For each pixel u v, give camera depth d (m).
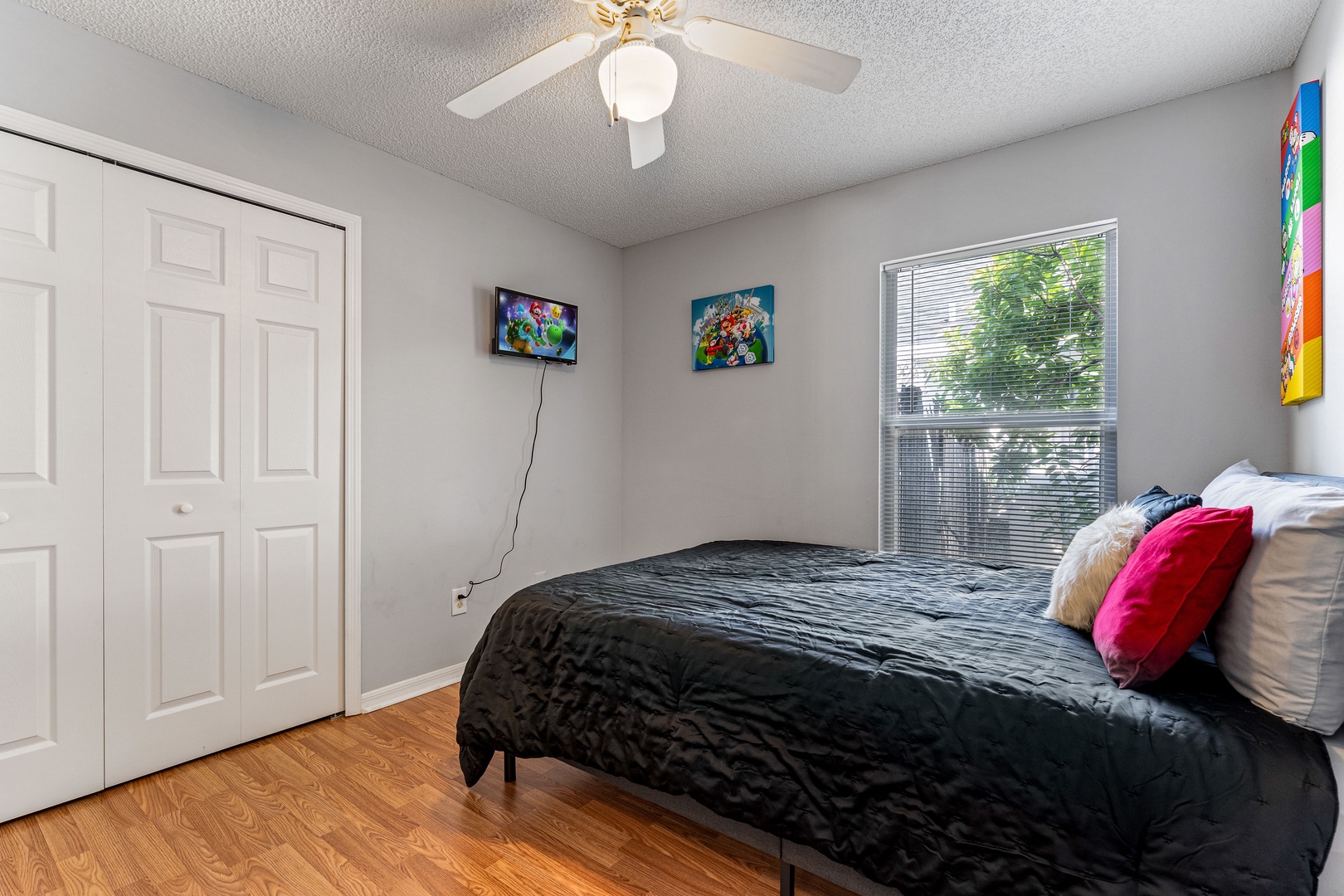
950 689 1.22
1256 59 1.94
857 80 2.07
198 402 2.06
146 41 1.88
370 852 1.59
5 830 1.67
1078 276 2.39
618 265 3.79
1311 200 1.64
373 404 2.55
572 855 1.59
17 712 1.72
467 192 2.92
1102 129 2.31
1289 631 1.02
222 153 2.11
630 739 1.55
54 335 1.78
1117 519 1.55
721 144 2.51
